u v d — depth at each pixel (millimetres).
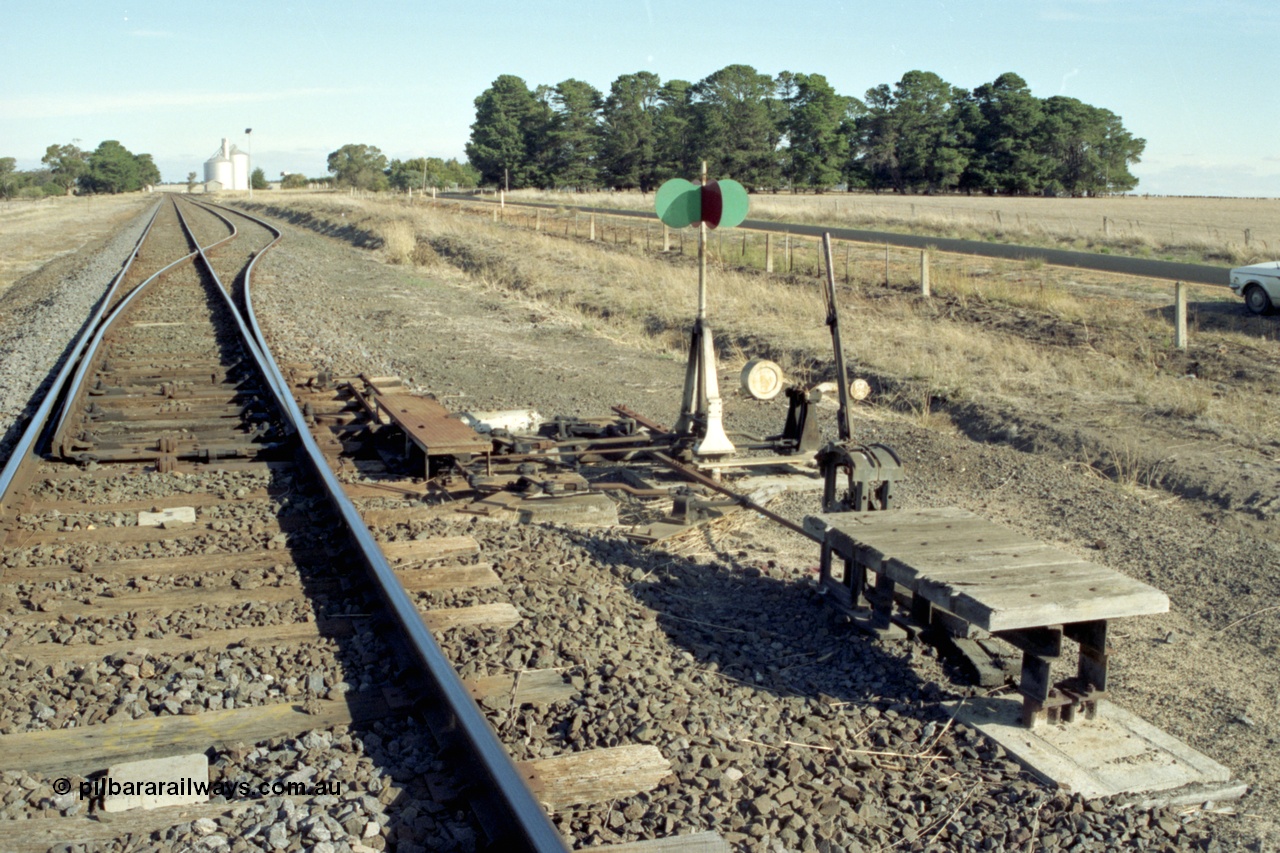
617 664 4684
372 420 9711
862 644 5156
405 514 6961
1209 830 3684
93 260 29875
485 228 38406
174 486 7551
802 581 6113
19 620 5031
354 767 3725
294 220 58719
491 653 4730
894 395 12961
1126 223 51688
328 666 4555
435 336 16359
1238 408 11070
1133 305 20062
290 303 19375
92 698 4234
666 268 25875
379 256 32656
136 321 16797
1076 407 11453
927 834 3592
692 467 8250
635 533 6867
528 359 14539
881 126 121875
